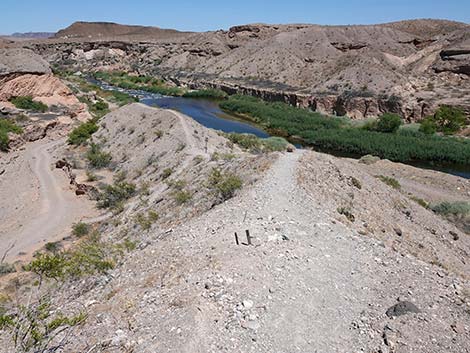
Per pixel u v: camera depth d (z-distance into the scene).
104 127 53.66
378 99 81.38
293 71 116.12
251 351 9.13
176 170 34.19
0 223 32.16
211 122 78.06
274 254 13.34
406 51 126.75
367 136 63.53
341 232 15.91
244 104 88.50
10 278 22.30
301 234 15.12
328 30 138.00
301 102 91.50
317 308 10.91
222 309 10.38
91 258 16.47
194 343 9.12
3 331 10.27
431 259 17.72
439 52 105.44
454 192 39.09
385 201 24.47
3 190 38.62
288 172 22.05
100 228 29.56
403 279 12.93
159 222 22.94
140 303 11.37
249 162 26.58
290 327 10.03
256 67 124.00
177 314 10.20
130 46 184.38
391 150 57.22
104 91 101.44
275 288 11.45
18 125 53.97
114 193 34.53
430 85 88.62
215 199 21.36
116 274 14.90
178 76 136.88
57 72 125.56
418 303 11.47
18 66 66.06
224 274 11.91
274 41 134.12
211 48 154.12
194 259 13.43
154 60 166.38
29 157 47.72
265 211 16.95
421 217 24.83
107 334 10.12
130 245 19.34
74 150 49.22
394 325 10.36
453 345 9.73
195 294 11.03
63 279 15.01
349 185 23.83
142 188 34.09
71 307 12.58
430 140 61.00
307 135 66.81
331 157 27.94
